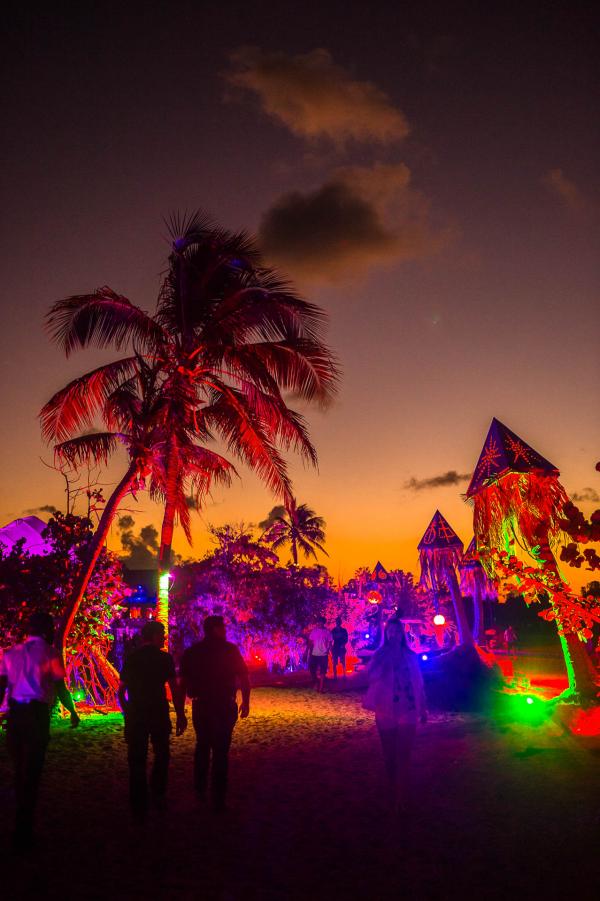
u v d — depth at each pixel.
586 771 7.64
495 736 10.14
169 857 5.25
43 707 5.68
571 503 9.61
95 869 4.98
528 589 10.73
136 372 15.27
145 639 6.75
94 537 13.52
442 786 7.34
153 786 6.65
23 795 5.42
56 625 12.86
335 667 20.28
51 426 14.73
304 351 15.56
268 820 6.22
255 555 22.28
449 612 22.95
